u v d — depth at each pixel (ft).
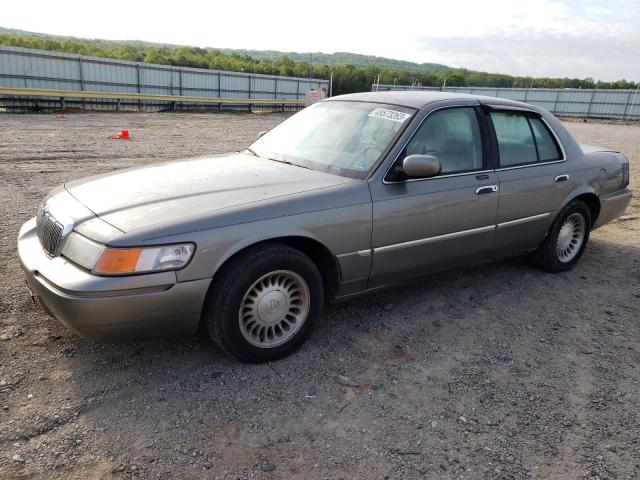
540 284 15.25
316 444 8.05
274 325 10.18
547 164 14.75
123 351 10.36
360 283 11.26
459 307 13.39
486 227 13.14
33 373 9.45
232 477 7.29
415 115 12.00
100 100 90.38
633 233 21.77
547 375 10.37
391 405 9.12
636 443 8.43
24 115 68.33
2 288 12.87
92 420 8.30
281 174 11.33
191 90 113.60
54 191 11.53
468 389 9.73
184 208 9.40
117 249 8.48
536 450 8.15
